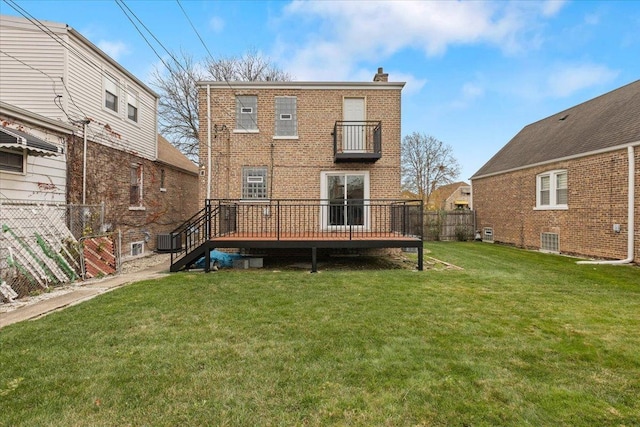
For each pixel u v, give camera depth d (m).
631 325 4.23
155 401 2.49
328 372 2.95
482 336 3.83
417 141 32.50
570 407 2.47
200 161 10.53
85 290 6.00
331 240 7.98
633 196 9.30
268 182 10.54
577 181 11.25
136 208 11.46
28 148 6.21
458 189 43.25
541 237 12.88
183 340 3.65
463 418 2.32
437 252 12.16
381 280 6.80
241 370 2.97
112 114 10.13
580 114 13.80
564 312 4.75
